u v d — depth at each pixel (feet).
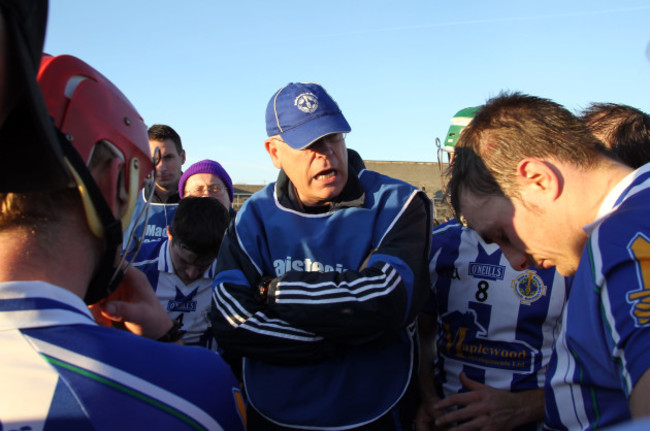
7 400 2.09
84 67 2.60
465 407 5.42
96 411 2.19
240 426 2.81
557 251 3.65
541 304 5.58
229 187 11.73
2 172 1.96
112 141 2.57
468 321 5.94
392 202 5.51
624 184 3.20
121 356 2.36
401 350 5.49
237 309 5.22
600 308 2.86
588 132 3.63
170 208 11.25
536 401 5.44
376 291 4.83
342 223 5.49
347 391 5.05
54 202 2.38
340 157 5.36
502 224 3.83
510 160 3.64
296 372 5.14
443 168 6.40
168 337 3.83
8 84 1.73
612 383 2.94
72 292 2.43
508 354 5.70
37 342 2.18
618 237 2.83
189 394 2.50
